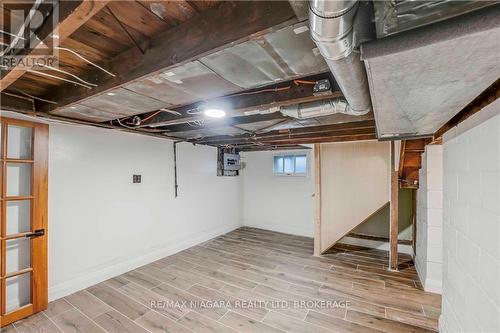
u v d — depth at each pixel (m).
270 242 4.99
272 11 0.99
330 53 0.93
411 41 0.79
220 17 1.12
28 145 2.60
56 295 2.79
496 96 1.15
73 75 1.64
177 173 4.46
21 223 2.57
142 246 3.80
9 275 2.35
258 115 2.70
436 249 2.94
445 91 1.18
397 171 3.61
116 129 3.21
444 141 1.99
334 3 0.67
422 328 2.28
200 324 2.36
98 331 2.25
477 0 0.65
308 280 3.29
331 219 4.13
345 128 3.03
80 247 3.04
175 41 1.27
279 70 1.39
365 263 3.89
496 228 1.16
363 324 2.35
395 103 1.38
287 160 5.82
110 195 3.38
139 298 2.82
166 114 2.64
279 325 2.34
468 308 1.49
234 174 6.01
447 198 1.91
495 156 1.17
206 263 3.87
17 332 2.24
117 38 1.35
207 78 1.49
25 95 2.21
